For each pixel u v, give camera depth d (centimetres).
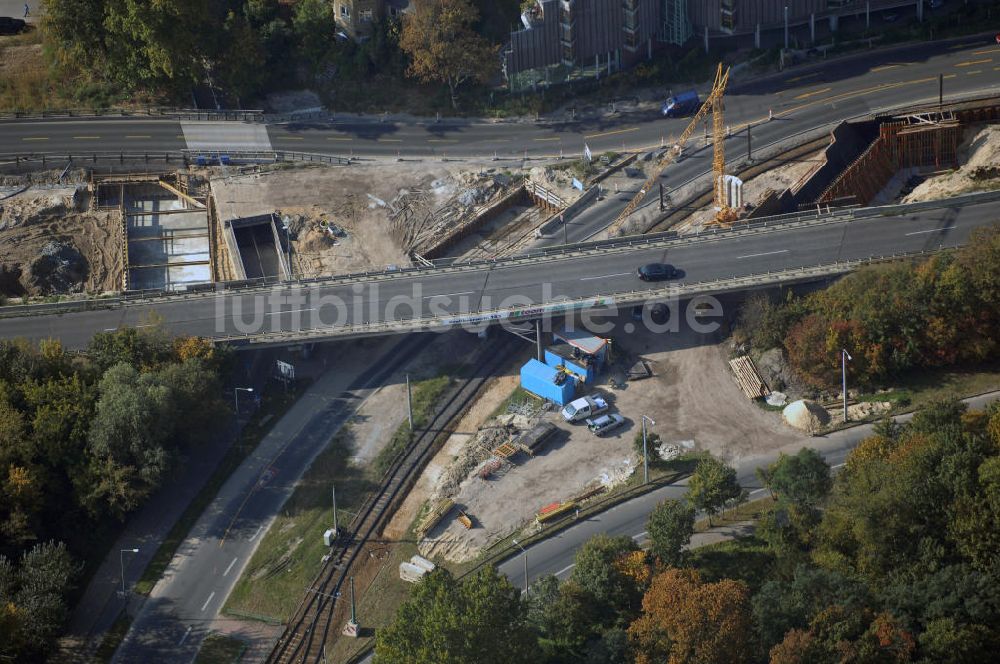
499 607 16762
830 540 18288
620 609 18225
